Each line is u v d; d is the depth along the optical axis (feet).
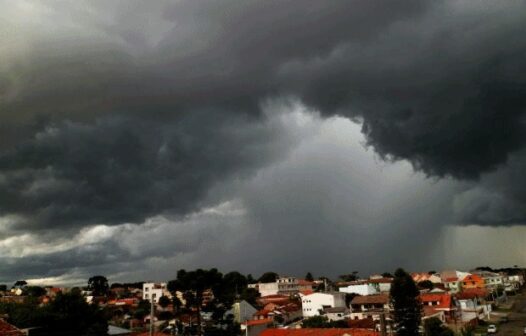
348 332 183.83
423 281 513.04
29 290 476.13
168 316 332.80
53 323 184.55
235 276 483.51
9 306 208.95
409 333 229.86
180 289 218.38
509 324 276.62
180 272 218.79
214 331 222.28
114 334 201.36
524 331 233.96
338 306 375.25
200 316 244.01
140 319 345.31
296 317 366.63
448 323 287.89
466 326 256.93
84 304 198.59
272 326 295.48
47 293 487.20
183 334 237.45
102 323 204.13
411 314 230.27
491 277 582.76
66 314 188.14
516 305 382.22
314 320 285.84
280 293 543.39
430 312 293.84
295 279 575.79
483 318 309.22
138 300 472.03
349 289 462.19
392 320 235.20
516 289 541.34
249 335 278.46
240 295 420.77
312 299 370.73
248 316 335.47
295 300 428.56
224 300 222.28
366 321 266.77
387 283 463.83
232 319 230.89
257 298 452.76
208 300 224.94
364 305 348.79
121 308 392.47
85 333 189.88
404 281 234.17
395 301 232.73
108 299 485.97
